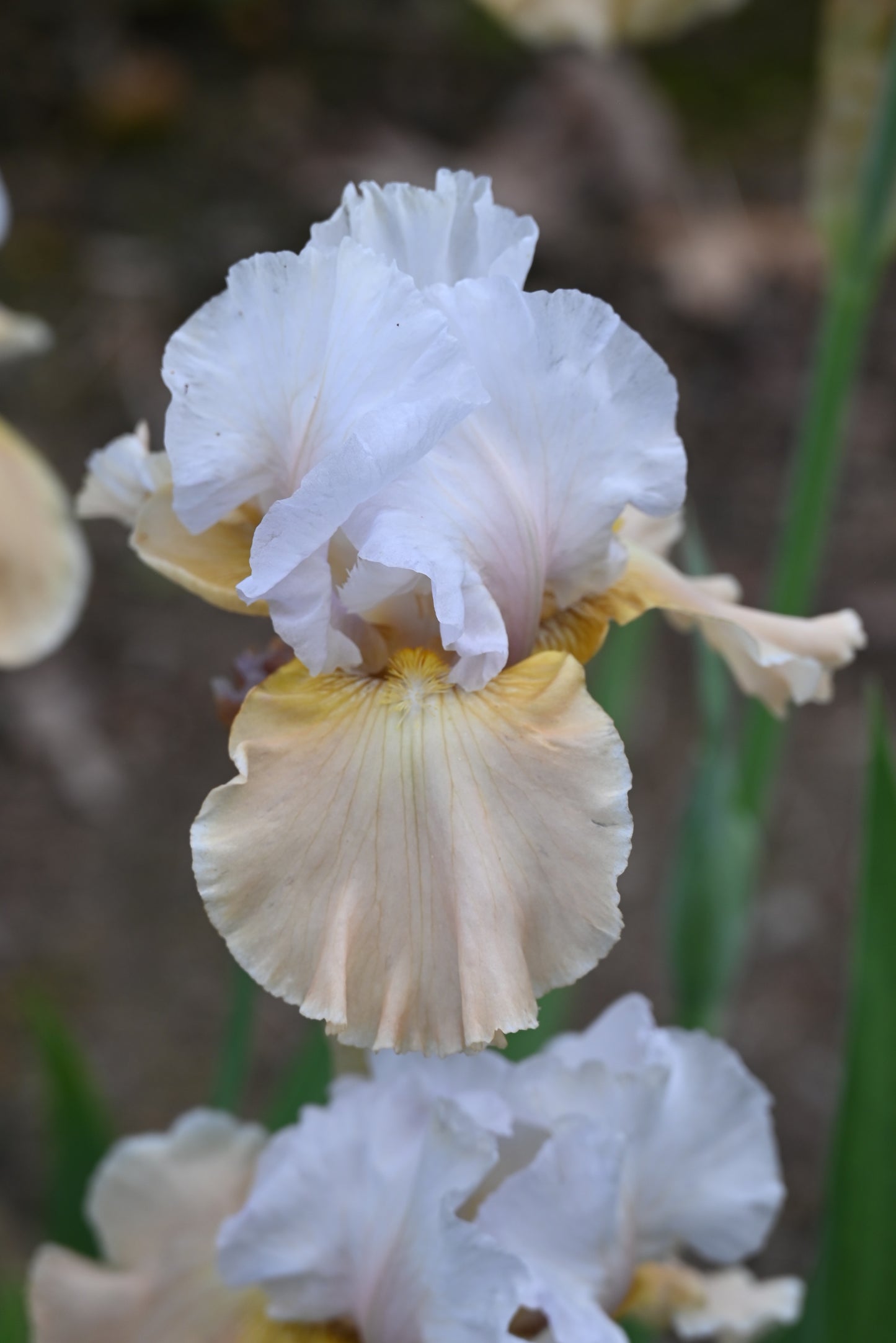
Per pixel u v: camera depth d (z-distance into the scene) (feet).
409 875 2.07
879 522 6.63
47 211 7.65
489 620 2.14
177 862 5.27
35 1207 4.05
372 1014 2.06
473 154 8.10
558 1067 2.28
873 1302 2.60
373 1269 2.26
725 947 2.91
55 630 3.63
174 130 8.27
